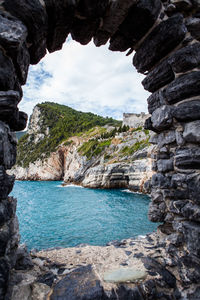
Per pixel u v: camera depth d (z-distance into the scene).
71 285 2.57
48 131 120.06
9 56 2.17
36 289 2.48
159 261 3.25
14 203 2.49
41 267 3.19
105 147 51.34
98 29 3.39
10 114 2.18
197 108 2.89
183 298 2.56
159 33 3.27
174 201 3.25
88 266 3.10
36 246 10.90
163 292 2.61
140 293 2.51
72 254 3.93
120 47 3.96
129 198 26.66
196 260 2.69
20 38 2.05
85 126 102.25
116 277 2.75
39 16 2.35
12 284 2.34
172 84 3.29
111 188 37.81
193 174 2.88
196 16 3.15
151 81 3.80
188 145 3.05
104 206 21.81
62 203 24.77
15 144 2.47
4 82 2.08
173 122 3.33
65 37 3.21
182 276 2.79
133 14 3.08
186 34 3.13
